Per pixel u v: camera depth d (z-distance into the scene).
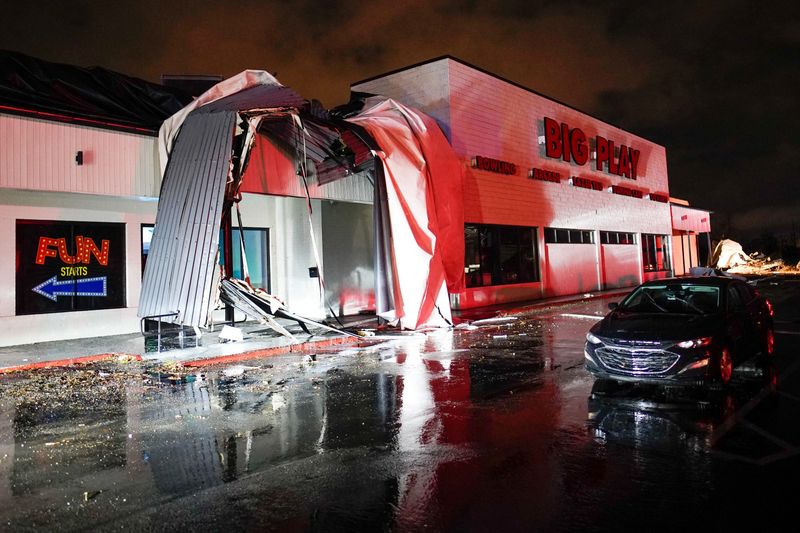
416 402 7.57
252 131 12.85
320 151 15.59
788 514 4.07
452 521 4.08
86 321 13.54
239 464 5.30
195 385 8.80
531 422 6.50
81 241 13.63
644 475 4.84
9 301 12.45
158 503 4.45
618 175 33.34
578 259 28.75
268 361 10.93
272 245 18.11
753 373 8.95
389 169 15.60
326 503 4.41
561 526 3.97
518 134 24.77
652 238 37.47
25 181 11.52
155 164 13.55
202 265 11.32
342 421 6.70
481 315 18.64
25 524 4.13
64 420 6.89
